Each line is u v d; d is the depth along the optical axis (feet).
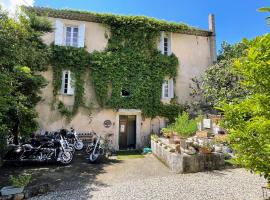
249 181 19.63
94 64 40.27
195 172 23.63
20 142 28.94
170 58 44.98
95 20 41.91
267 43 7.33
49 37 39.52
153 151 34.27
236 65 8.74
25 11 30.63
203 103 42.68
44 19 32.71
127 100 41.29
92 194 17.42
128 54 42.19
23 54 24.99
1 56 20.77
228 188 17.85
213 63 47.16
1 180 20.75
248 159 9.05
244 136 8.87
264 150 8.32
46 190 18.21
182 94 45.39
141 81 42.32
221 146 27.20
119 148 41.68
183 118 33.63
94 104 40.24
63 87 39.63
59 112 38.63
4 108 19.24
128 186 19.24
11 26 22.70
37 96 33.81
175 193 17.03
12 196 16.34
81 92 39.45
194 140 28.86
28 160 26.30
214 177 21.29
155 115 42.78
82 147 36.37
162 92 44.47
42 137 32.55
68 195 17.29
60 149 28.19
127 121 43.14
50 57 37.78
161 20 44.75
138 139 41.96
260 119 8.06
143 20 43.06
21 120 26.27
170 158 25.81
